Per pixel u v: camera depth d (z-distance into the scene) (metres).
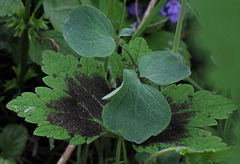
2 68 0.73
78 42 0.45
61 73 0.48
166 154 0.53
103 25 0.45
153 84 0.49
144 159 0.51
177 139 0.47
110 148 0.64
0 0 0.56
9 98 0.69
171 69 0.45
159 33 0.73
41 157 0.71
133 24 0.70
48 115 0.46
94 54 0.45
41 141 0.69
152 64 0.46
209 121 0.47
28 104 0.46
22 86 0.68
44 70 0.48
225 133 0.54
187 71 0.45
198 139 0.46
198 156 0.45
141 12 0.78
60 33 0.60
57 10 0.60
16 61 0.67
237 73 0.38
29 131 0.71
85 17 0.45
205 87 0.66
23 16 0.59
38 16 0.63
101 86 0.49
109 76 0.59
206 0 0.37
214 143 0.46
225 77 0.39
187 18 0.74
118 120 0.44
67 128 0.46
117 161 0.49
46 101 0.47
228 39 0.37
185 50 0.69
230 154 0.43
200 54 0.68
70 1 0.61
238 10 0.37
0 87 0.68
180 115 0.48
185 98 0.48
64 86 0.48
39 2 0.58
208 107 0.48
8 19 0.59
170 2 0.75
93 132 0.46
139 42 0.50
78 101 0.48
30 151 0.71
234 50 0.38
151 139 0.47
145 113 0.44
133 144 0.47
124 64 0.49
